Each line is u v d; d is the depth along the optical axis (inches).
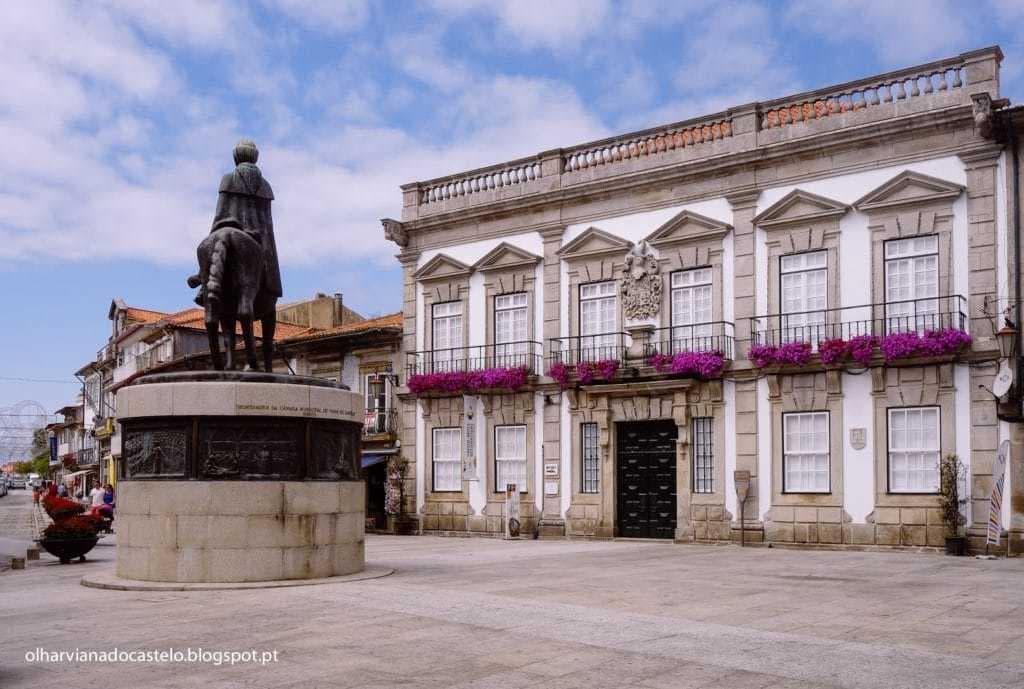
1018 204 856.3
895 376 906.1
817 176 969.5
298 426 592.7
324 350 1453.0
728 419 1008.9
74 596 534.3
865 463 916.6
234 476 574.2
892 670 326.6
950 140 893.2
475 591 539.8
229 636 396.5
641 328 1059.3
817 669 328.2
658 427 1072.2
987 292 864.9
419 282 1284.4
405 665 337.4
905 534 887.1
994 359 855.1
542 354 1160.2
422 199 1300.4
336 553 605.0
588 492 1112.8
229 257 624.4
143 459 591.2
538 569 679.1
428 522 1240.2
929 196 898.1
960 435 869.2
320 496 597.0
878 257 927.7
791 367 961.5
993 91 877.2
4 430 3981.3
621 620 433.4
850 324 938.1
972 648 367.2
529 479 1156.5
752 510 980.6
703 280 1044.5
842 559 786.8
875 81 939.3
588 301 1133.7
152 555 577.0
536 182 1186.6
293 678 318.7
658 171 1071.0
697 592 541.0
